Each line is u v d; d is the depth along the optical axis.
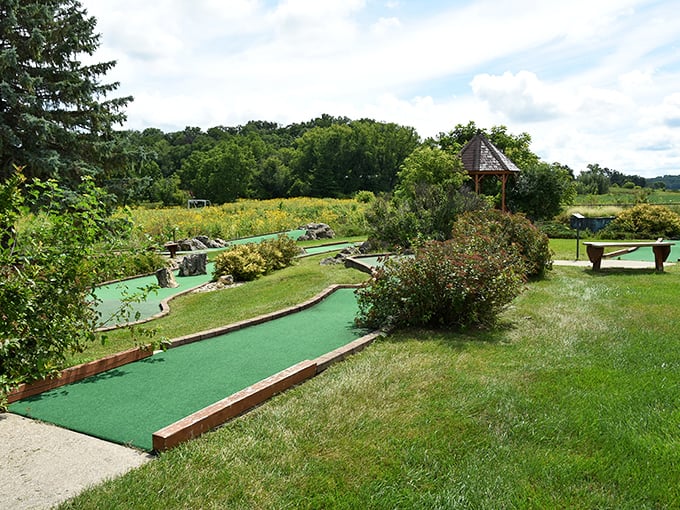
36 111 13.52
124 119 15.55
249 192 75.94
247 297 9.70
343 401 3.99
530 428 3.48
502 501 2.67
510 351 5.31
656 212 21.34
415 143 79.25
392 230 15.26
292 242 14.59
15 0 12.97
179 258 16.61
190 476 2.91
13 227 4.58
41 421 3.82
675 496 2.71
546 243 10.51
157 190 67.25
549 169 25.64
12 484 2.88
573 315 6.94
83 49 14.71
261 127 134.12
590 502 2.67
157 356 5.55
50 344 4.60
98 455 3.24
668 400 3.91
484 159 20.55
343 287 9.88
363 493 2.76
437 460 3.08
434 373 4.60
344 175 76.75
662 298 7.87
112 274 5.38
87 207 5.03
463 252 6.68
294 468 3.00
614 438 3.31
